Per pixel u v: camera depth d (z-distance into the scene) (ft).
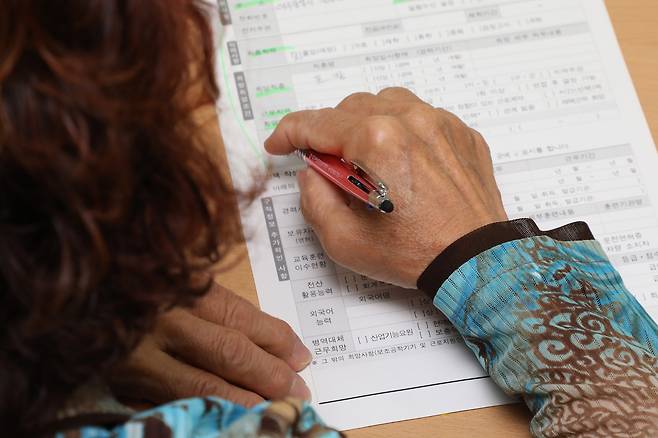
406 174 2.04
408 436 2.02
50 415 1.27
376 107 2.20
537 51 2.44
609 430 1.82
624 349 1.89
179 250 1.33
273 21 2.41
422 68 2.40
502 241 1.99
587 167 2.31
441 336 2.12
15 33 1.07
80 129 1.10
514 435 2.03
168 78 1.24
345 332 2.11
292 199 2.23
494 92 2.39
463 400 2.06
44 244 1.16
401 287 2.16
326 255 2.18
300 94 2.35
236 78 2.34
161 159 1.28
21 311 1.19
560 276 1.96
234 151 2.25
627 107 2.39
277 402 1.41
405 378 2.07
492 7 2.49
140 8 1.16
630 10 2.51
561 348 1.89
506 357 1.95
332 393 2.05
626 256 2.22
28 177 1.12
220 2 2.40
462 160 2.12
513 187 2.28
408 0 2.48
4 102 1.08
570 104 2.38
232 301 2.02
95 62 1.11
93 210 1.15
